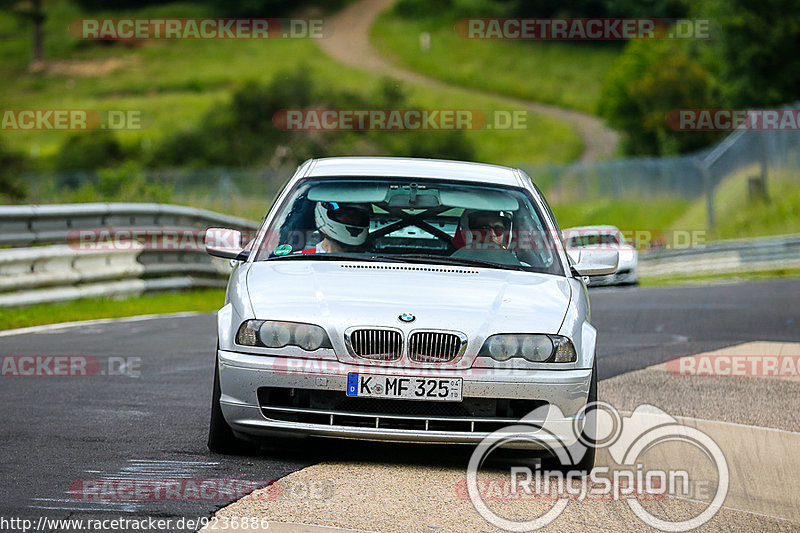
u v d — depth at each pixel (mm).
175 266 55594
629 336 42719
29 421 22516
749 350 38531
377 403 18938
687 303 57781
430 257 21562
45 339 36219
